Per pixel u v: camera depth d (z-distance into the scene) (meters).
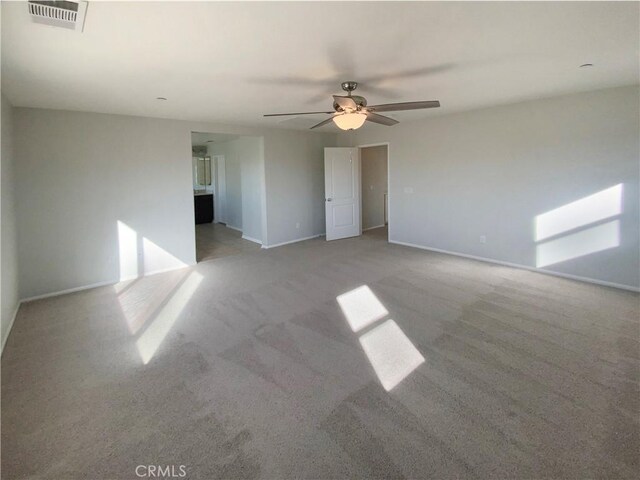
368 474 1.66
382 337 2.99
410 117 5.71
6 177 3.41
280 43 2.36
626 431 1.88
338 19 2.03
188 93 3.61
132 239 4.82
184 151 5.24
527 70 3.10
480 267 5.01
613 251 4.07
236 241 7.22
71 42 2.26
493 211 5.14
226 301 3.91
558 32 2.29
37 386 2.37
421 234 6.20
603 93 3.95
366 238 7.25
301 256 5.88
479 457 1.73
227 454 1.79
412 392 2.25
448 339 2.93
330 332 3.11
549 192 4.52
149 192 4.93
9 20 1.94
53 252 4.23
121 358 2.73
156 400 2.22
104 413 2.10
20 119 3.94
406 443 1.83
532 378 2.36
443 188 5.75
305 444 1.85
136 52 2.46
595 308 3.50
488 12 1.99
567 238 4.43
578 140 4.20
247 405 2.16
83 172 4.39
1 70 2.75
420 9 1.93
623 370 2.44
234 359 2.69
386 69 2.96
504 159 4.93
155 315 3.56
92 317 3.54
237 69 2.88
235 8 1.87
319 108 4.46
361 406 2.13
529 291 4.01
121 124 4.64
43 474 1.68
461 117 5.36
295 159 6.86
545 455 1.73
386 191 8.91
